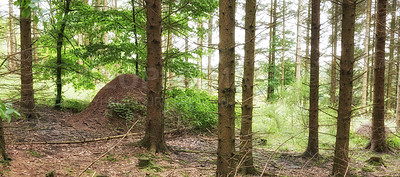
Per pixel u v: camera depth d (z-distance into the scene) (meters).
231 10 3.38
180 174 4.56
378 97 7.29
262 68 17.22
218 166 3.53
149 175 4.35
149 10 5.70
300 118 8.67
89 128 7.27
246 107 4.85
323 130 9.09
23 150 4.74
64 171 4.00
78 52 9.40
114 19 9.38
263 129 8.66
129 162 4.94
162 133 6.11
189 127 8.02
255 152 6.84
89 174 4.04
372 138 7.40
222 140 3.49
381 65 7.20
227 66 3.42
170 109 8.29
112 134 7.00
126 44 9.69
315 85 6.42
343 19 4.56
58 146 5.45
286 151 7.05
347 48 4.52
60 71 9.33
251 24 4.76
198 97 9.75
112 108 7.88
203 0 8.53
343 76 4.60
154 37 5.79
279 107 9.65
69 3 9.43
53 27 8.78
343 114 4.63
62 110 9.35
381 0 6.99
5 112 1.67
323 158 6.44
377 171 5.50
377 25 7.14
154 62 5.85
